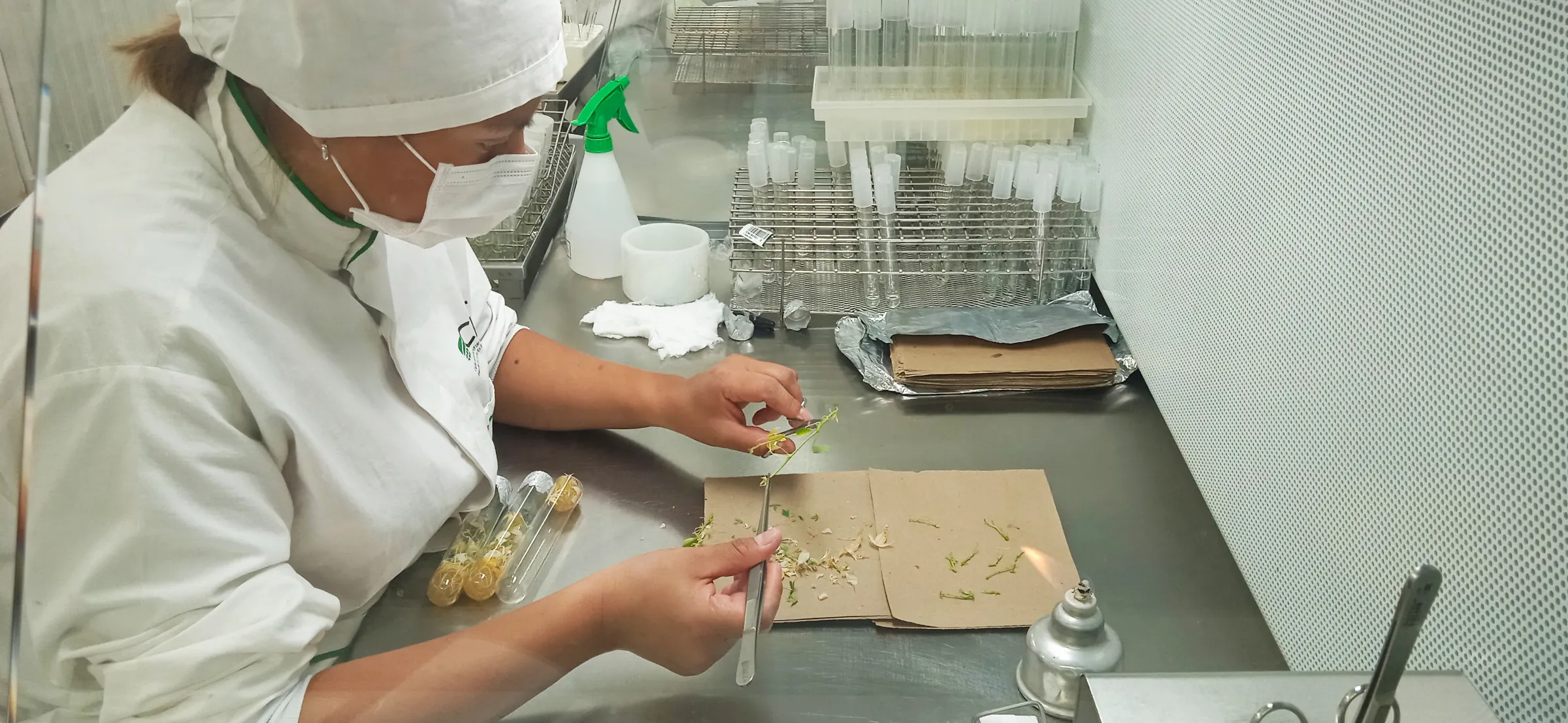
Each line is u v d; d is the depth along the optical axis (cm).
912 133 154
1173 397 117
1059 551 98
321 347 86
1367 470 75
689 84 161
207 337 72
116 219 71
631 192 159
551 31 83
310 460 82
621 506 108
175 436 69
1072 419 124
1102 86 144
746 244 148
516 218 156
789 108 160
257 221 83
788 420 121
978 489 108
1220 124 101
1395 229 71
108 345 68
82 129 73
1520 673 61
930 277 149
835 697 79
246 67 72
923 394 129
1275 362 90
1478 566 64
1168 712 61
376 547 90
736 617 84
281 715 72
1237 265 98
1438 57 66
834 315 145
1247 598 94
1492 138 61
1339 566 79
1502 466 61
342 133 75
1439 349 66
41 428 65
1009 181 146
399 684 75
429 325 105
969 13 148
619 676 78
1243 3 95
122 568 67
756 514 105
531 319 148
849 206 151
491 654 78
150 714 68
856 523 103
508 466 116
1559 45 55
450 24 73
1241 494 98
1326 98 80
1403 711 58
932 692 80
